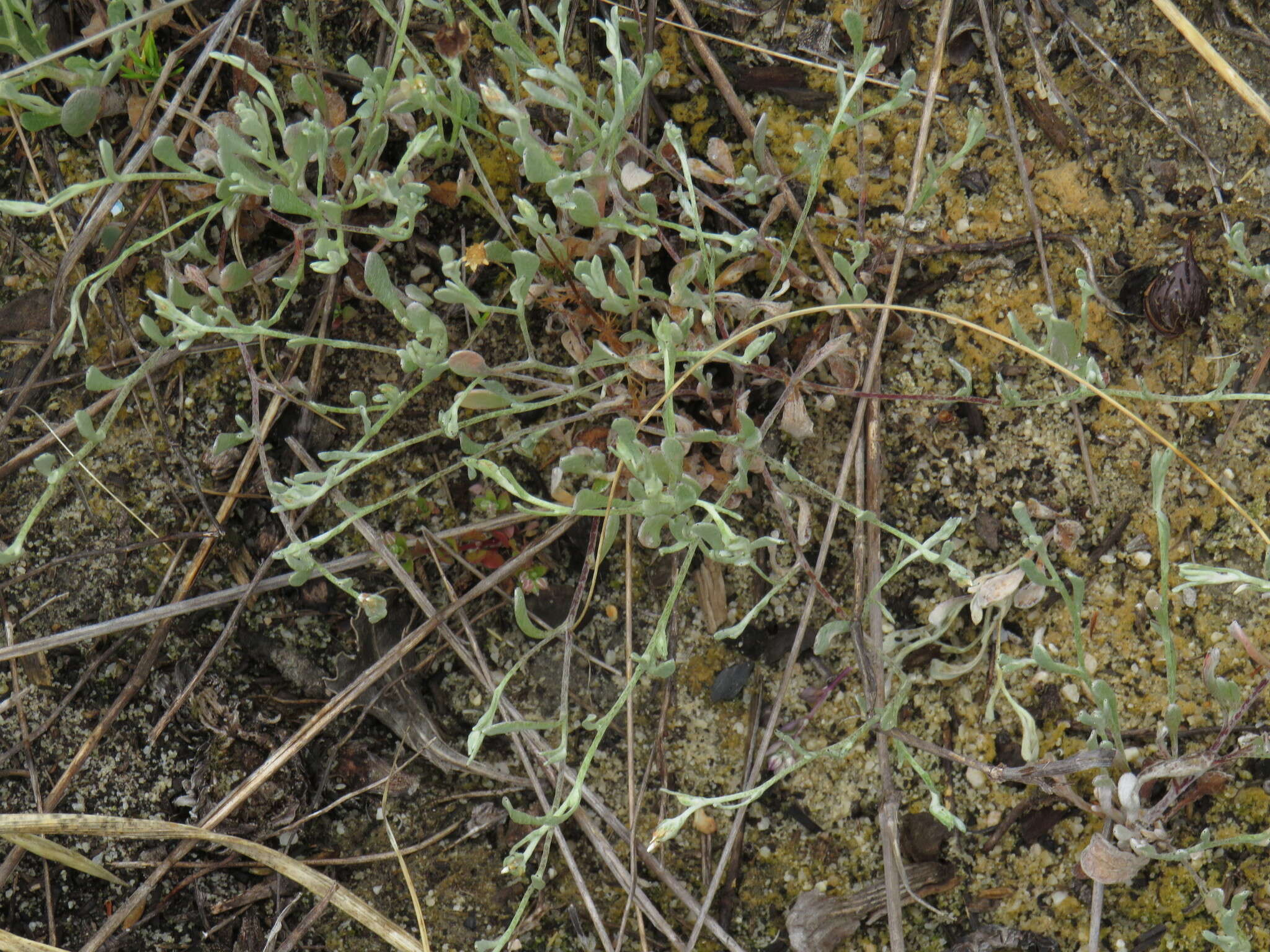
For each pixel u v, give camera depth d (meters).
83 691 1.73
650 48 1.74
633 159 1.67
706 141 1.77
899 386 1.76
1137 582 1.74
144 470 1.75
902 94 1.52
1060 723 1.73
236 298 1.74
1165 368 1.74
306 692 1.76
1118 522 1.74
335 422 1.75
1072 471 1.74
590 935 1.74
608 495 1.61
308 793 1.75
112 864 1.70
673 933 1.66
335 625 1.77
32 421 1.74
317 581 1.76
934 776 1.75
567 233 1.64
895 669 1.64
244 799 1.68
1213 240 1.74
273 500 1.74
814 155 1.55
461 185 1.64
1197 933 1.69
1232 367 1.51
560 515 1.68
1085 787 1.71
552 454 1.77
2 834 1.58
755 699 1.77
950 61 1.77
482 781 1.78
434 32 1.76
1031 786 1.73
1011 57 1.76
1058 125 1.75
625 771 1.77
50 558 1.74
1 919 1.69
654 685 1.78
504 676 1.77
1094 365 1.53
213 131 1.57
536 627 1.78
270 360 1.74
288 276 1.64
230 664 1.76
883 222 1.75
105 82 1.60
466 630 1.74
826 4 1.78
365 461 1.57
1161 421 1.74
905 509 1.76
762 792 1.59
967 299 1.76
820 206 1.75
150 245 1.75
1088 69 1.75
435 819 1.78
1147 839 1.58
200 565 1.74
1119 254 1.75
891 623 1.70
